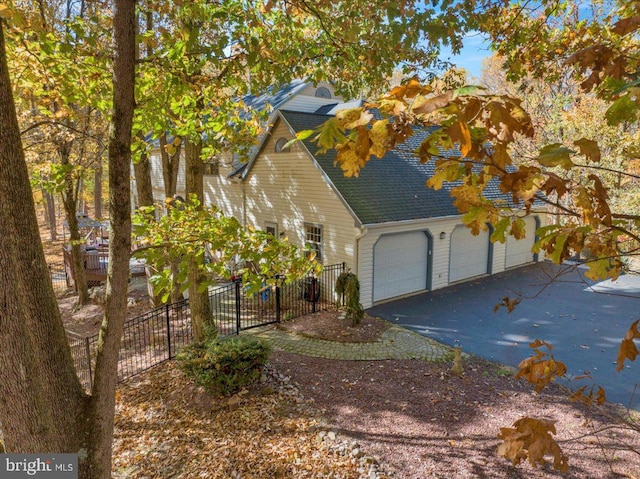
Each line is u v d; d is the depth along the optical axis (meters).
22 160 3.26
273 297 12.77
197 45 5.59
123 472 5.90
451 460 5.80
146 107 5.78
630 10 2.82
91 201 39.38
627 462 5.63
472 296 13.60
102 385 3.89
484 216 1.77
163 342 10.85
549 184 1.48
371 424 6.69
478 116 1.39
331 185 12.68
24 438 3.30
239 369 7.54
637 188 13.76
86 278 15.31
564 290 14.02
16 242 3.26
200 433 6.65
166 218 5.97
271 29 6.79
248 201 17.05
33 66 5.54
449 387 7.88
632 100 1.41
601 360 8.99
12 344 3.13
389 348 9.77
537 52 5.16
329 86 20.19
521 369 2.22
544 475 5.47
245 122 6.69
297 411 7.08
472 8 5.41
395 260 13.29
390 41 6.59
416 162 15.63
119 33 3.81
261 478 5.56
